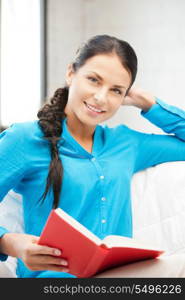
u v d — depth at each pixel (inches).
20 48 128.2
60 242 38.1
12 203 56.5
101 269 42.4
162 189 60.7
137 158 60.5
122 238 42.2
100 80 50.9
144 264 44.1
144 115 64.6
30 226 52.4
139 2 138.8
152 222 59.1
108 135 58.2
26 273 51.2
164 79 135.1
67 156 53.4
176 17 133.6
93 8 147.4
